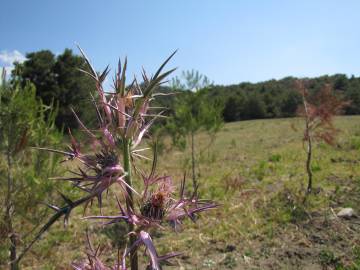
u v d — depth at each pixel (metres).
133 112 1.59
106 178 1.58
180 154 14.10
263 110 45.69
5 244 3.81
